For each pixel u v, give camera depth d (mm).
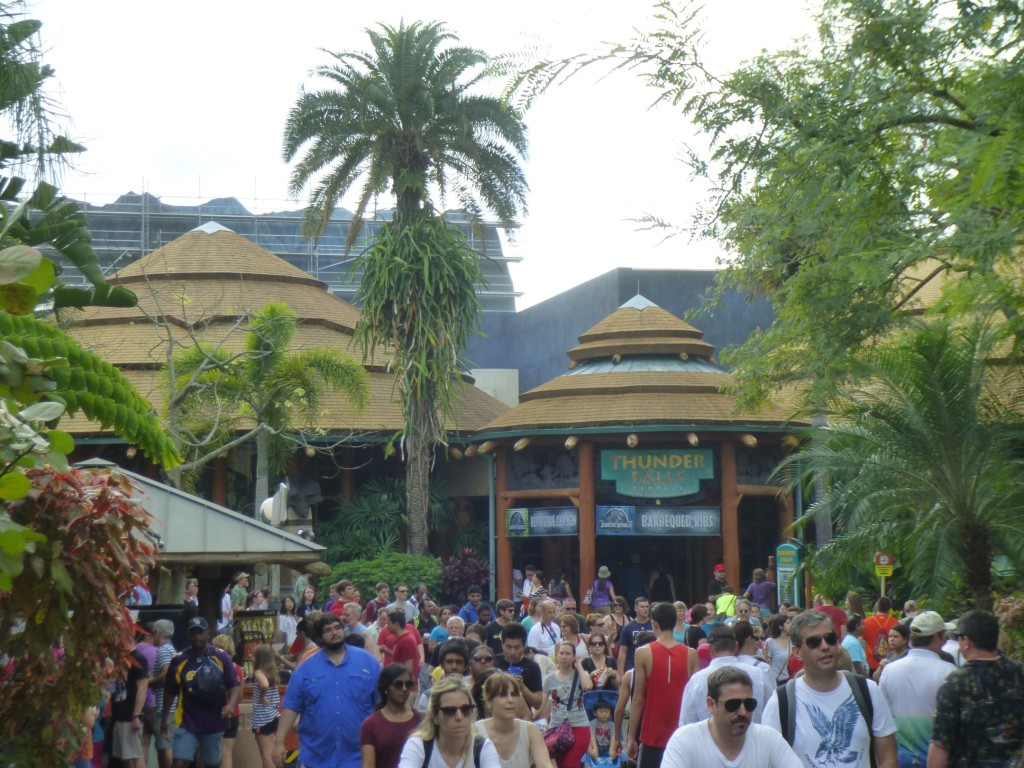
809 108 12148
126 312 45094
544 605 17500
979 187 10430
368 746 9375
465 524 45469
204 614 22375
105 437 40938
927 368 16141
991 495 16422
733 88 12406
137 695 13969
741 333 56531
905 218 13156
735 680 6855
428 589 37594
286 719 10867
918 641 9680
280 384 33719
